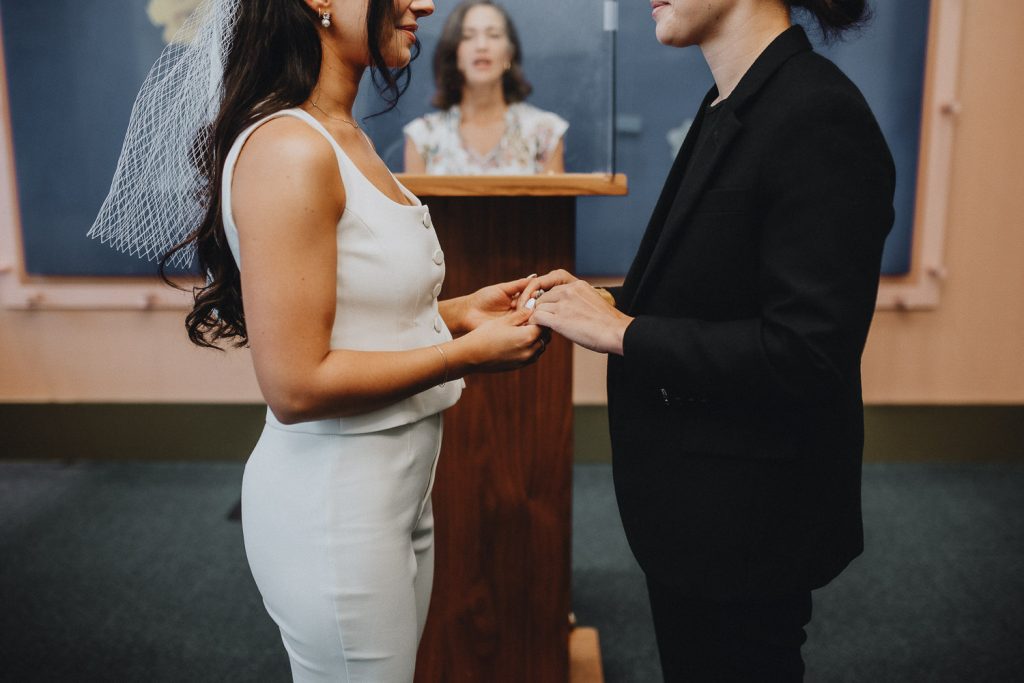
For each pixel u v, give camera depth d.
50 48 3.44
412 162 2.49
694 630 1.32
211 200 1.13
